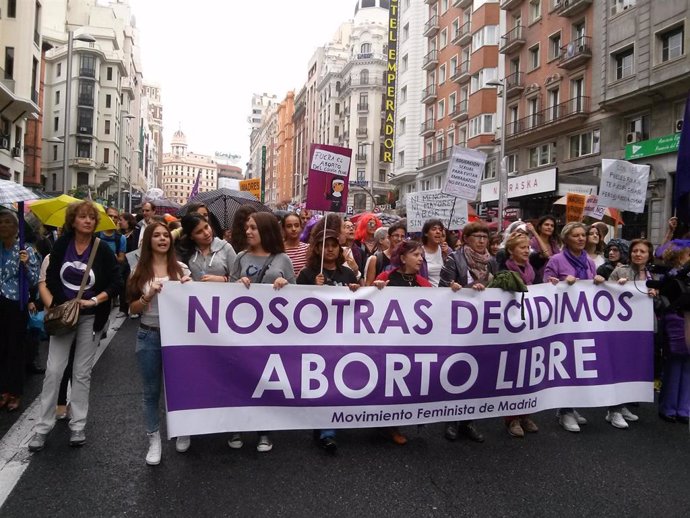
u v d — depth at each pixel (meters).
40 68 32.28
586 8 24.91
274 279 4.33
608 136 23.44
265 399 4.13
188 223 4.80
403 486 3.67
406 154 45.19
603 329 4.99
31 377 6.07
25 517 3.17
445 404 4.50
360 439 4.54
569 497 3.56
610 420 5.09
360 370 4.33
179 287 3.99
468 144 34.81
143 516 3.21
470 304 4.58
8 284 5.00
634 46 21.34
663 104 20.53
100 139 64.81
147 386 3.97
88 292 4.15
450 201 9.41
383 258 6.21
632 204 8.42
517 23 30.83
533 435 4.74
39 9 31.75
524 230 6.29
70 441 4.17
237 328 4.10
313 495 3.51
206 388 4.00
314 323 4.26
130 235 10.17
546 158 28.22
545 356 4.81
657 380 6.03
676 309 3.86
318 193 5.59
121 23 73.19
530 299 4.78
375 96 66.06
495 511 3.37
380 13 68.00
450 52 38.84
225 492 3.52
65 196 7.52
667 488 3.71
